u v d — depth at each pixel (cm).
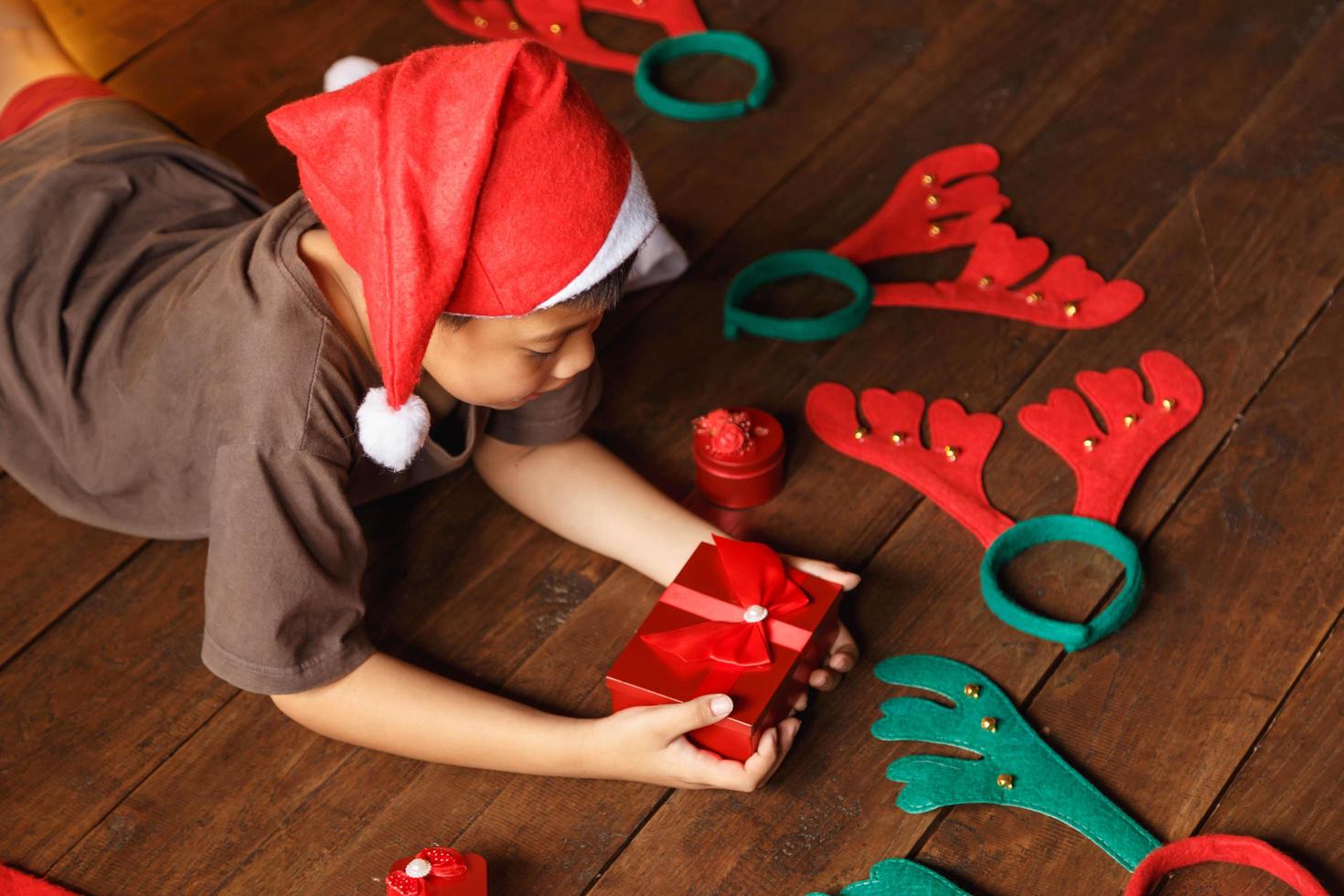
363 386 111
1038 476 133
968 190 158
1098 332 144
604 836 111
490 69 88
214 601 107
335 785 115
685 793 113
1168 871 105
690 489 136
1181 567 124
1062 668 118
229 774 117
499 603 128
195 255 125
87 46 184
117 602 130
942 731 114
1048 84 170
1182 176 158
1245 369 139
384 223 89
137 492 126
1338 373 137
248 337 107
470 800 114
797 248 155
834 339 146
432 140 88
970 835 108
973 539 129
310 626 108
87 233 129
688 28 180
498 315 94
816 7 183
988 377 141
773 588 111
